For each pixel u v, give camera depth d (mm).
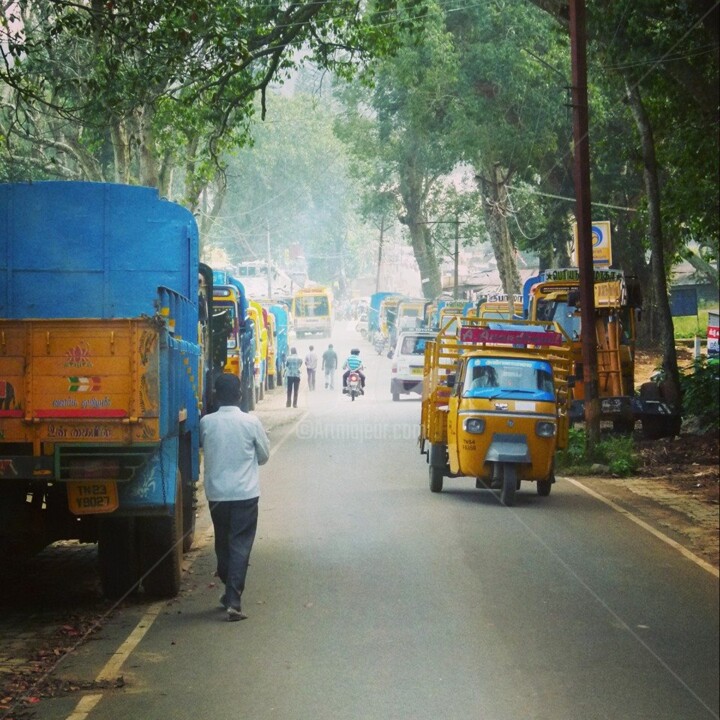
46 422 11578
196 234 17688
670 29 29375
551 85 59250
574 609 12070
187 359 14812
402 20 36750
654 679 9547
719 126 30688
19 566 15656
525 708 8797
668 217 37281
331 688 9336
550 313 33625
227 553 12172
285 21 32531
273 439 33188
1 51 18703
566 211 66375
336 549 15602
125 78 26031
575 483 23594
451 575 13828
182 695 9203
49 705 8992
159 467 12391
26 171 44750
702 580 13602
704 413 33031
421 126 65875
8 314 16297
